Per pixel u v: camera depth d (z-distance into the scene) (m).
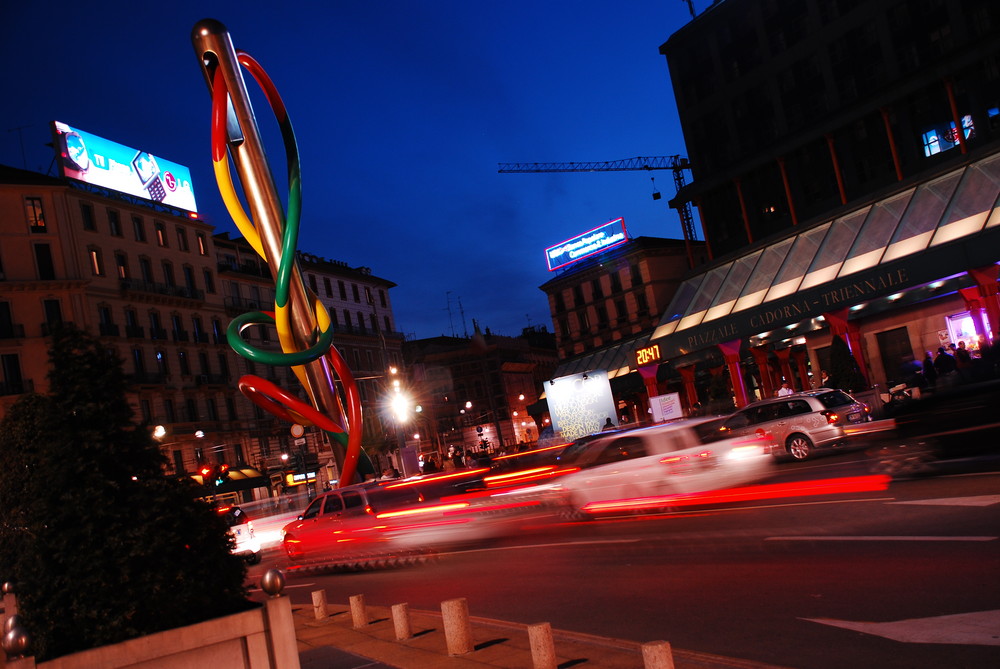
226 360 64.50
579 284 89.81
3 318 49.97
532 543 14.84
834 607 6.87
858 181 45.38
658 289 84.00
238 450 63.38
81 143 55.00
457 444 107.75
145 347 56.88
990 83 40.47
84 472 5.79
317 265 77.88
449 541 16.09
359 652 8.05
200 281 63.78
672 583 9.08
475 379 111.06
